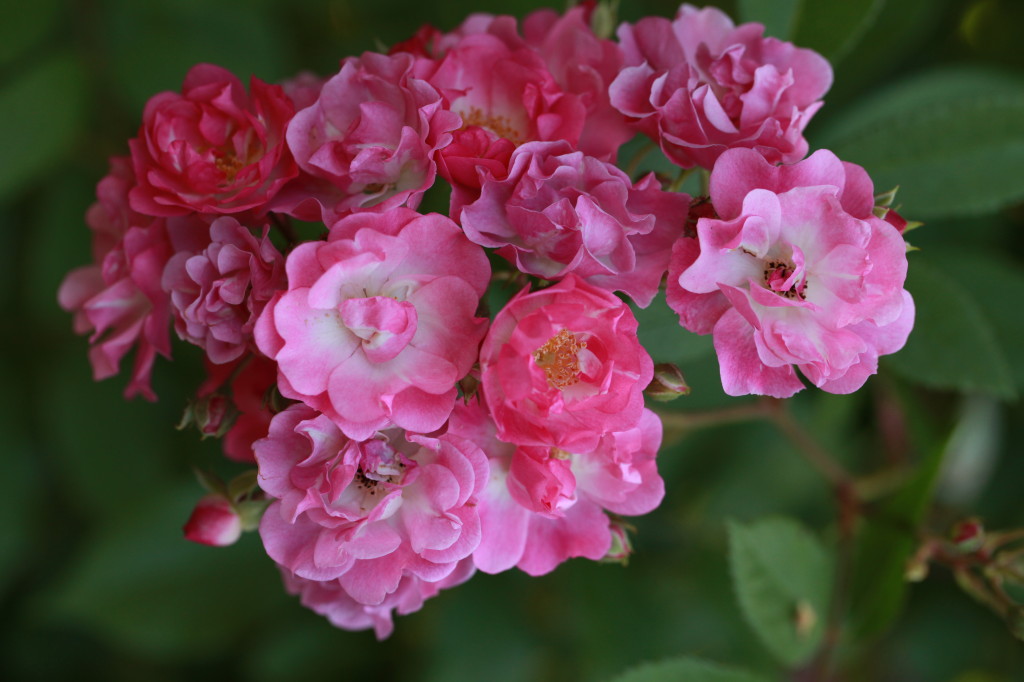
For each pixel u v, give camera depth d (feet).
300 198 1.44
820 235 1.39
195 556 1.74
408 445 1.41
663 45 1.46
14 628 1.89
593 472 1.42
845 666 1.84
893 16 1.69
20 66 1.73
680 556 1.74
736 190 1.39
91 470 1.75
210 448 1.75
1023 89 1.69
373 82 1.43
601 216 1.38
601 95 1.46
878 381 1.70
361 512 1.39
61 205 1.75
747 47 1.48
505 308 1.37
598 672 1.67
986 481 1.81
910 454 1.73
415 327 1.38
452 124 1.41
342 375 1.38
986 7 1.77
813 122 1.73
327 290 1.38
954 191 1.60
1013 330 1.68
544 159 1.41
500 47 1.48
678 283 1.39
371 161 1.41
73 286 1.54
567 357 1.39
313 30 1.77
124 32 1.71
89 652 1.93
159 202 1.43
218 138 1.46
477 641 1.72
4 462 1.79
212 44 1.71
